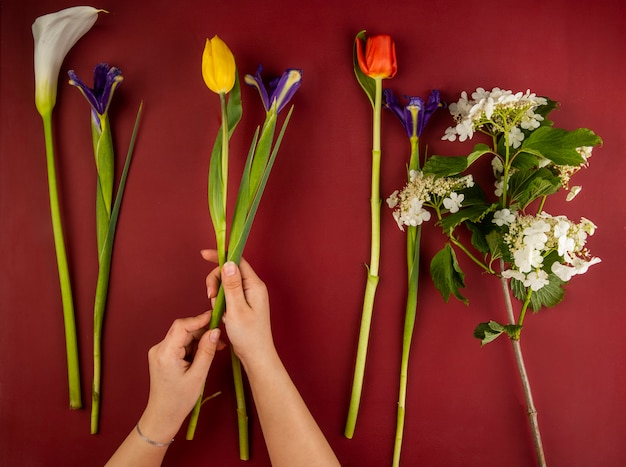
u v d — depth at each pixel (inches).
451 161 42.9
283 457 40.2
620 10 48.4
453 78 48.8
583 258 47.9
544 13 48.8
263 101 45.8
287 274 49.1
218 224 44.4
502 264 44.3
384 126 49.0
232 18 50.0
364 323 47.1
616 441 47.3
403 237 48.6
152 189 49.9
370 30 49.3
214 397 49.1
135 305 49.6
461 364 48.1
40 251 50.2
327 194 49.1
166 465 49.0
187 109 49.9
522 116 42.7
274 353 42.1
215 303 43.1
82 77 50.4
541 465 43.9
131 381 49.2
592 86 48.3
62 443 49.4
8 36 51.0
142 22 50.4
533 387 47.8
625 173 48.0
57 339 49.8
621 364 47.7
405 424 48.1
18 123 50.7
